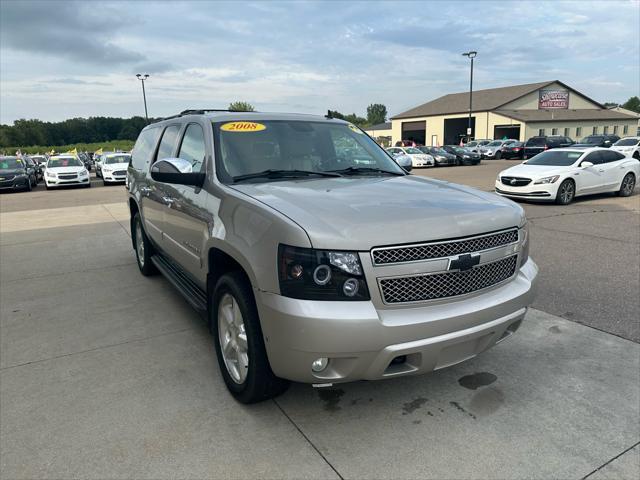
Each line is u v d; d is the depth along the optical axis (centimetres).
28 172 2194
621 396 317
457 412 302
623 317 447
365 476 246
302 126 418
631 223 934
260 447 269
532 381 338
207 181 352
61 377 352
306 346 247
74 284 588
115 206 1397
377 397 320
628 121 6238
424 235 260
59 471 251
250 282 285
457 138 6256
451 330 264
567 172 1207
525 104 5772
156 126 551
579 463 254
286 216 264
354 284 249
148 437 279
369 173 394
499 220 291
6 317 479
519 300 296
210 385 338
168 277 470
